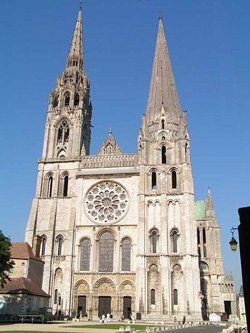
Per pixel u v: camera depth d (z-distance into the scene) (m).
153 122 102.56
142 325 64.31
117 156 99.62
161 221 89.62
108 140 103.31
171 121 101.69
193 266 85.06
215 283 108.00
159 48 118.06
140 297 83.38
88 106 115.88
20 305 67.25
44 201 97.38
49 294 87.06
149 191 93.94
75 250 91.56
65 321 75.81
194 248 86.75
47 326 55.00
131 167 97.50
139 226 89.62
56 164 101.25
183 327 63.06
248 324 6.86
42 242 93.06
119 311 84.75
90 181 97.44
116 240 90.69
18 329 46.34
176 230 89.44
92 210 94.62
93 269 89.19
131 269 87.81
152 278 85.81
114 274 87.88
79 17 127.56
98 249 91.31
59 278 89.50
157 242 89.12
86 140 111.31
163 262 85.69
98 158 100.12
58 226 94.12
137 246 88.75
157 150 98.44
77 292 88.31
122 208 93.62
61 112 107.75
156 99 106.81
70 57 118.25
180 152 96.75
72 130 105.19
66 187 100.56
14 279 73.62
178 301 83.38
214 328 59.69
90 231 92.75
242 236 7.20
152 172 96.81
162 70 112.38
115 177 96.69
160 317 81.44
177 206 91.56
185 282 83.69
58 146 104.50
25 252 80.94
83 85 114.25
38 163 101.94
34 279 81.69
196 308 81.75
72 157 100.81
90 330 47.50
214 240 114.19
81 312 86.31
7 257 59.72
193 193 92.00
